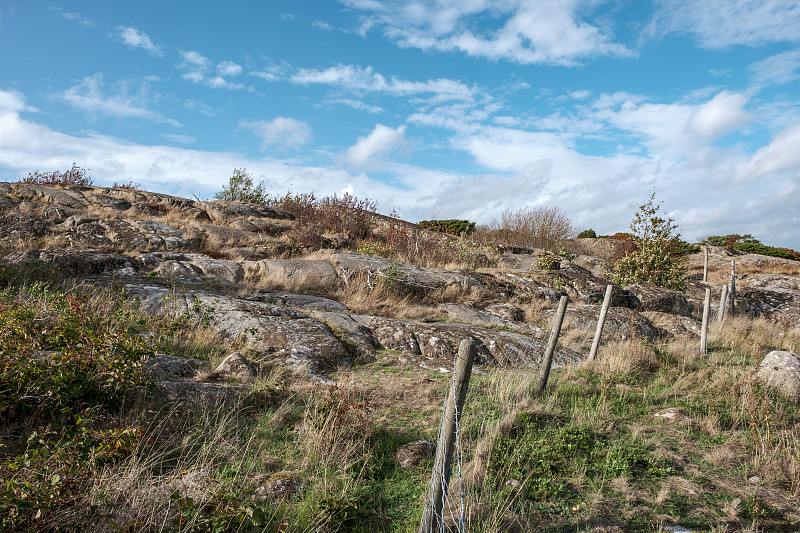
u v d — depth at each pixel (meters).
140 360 5.57
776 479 5.17
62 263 11.47
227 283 12.67
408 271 15.38
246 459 4.73
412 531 3.84
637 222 19.69
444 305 13.67
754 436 5.96
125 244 14.79
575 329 12.46
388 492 4.47
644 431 6.36
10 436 4.33
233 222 19.97
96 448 4.16
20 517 3.01
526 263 21.80
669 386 8.47
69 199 18.19
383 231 24.05
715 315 17.28
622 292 16.59
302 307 11.53
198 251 15.66
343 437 5.23
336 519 3.88
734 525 4.30
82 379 4.97
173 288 10.78
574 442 5.67
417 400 7.02
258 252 16.50
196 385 6.04
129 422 4.82
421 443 5.32
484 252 21.77
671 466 5.38
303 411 5.95
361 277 14.46
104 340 5.66
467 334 10.35
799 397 7.83
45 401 4.68
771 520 4.41
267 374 7.36
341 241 20.27
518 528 4.07
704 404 7.37
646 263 19.03
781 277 24.48
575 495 4.66
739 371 9.23
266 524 3.61
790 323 16.97
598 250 31.94
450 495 4.25
